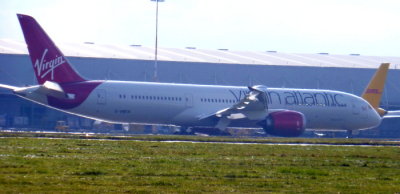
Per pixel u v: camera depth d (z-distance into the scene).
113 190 83.06
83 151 139.12
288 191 87.00
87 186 85.75
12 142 158.38
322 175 106.69
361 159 141.12
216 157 133.88
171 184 89.50
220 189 86.62
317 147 180.75
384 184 96.69
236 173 104.31
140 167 109.25
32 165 106.25
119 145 161.00
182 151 146.75
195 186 88.75
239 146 173.25
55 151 136.25
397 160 141.12
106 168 105.88
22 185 84.56
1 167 101.69
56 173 97.75
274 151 157.62
